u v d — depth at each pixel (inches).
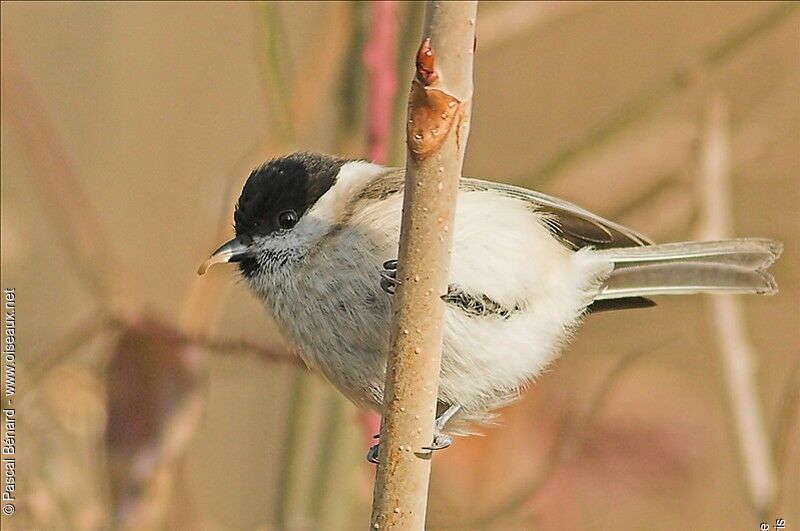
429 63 115.7
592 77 124.1
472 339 118.6
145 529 120.2
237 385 123.3
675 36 124.0
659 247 119.7
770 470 120.1
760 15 122.6
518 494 120.9
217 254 119.0
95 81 123.9
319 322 118.6
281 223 118.9
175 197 123.7
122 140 123.9
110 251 121.4
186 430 120.3
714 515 121.4
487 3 121.8
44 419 120.1
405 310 116.3
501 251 118.6
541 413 121.3
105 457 120.3
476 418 119.3
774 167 122.5
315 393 121.6
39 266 122.7
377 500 116.6
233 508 123.0
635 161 121.9
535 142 124.0
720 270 119.9
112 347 120.3
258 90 124.3
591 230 119.7
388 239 118.3
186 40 124.3
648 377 122.0
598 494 121.3
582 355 122.1
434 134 115.9
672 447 121.6
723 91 122.3
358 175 119.0
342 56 121.2
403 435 116.5
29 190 123.0
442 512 121.0
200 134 124.0
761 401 121.8
